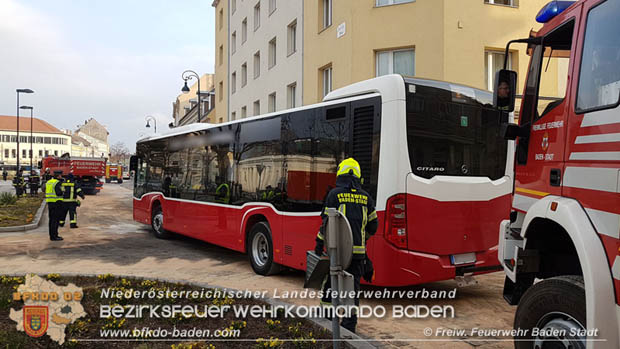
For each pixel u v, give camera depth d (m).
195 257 9.43
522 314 3.43
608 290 2.73
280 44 21.73
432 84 5.77
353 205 4.50
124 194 33.28
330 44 16.44
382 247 5.48
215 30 35.31
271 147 7.49
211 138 9.38
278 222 7.21
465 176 5.91
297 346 4.02
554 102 3.53
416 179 5.52
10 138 113.62
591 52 3.15
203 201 9.54
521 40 3.93
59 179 11.57
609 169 2.81
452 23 13.31
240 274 7.82
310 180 6.60
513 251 4.12
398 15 14.02
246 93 27.31
